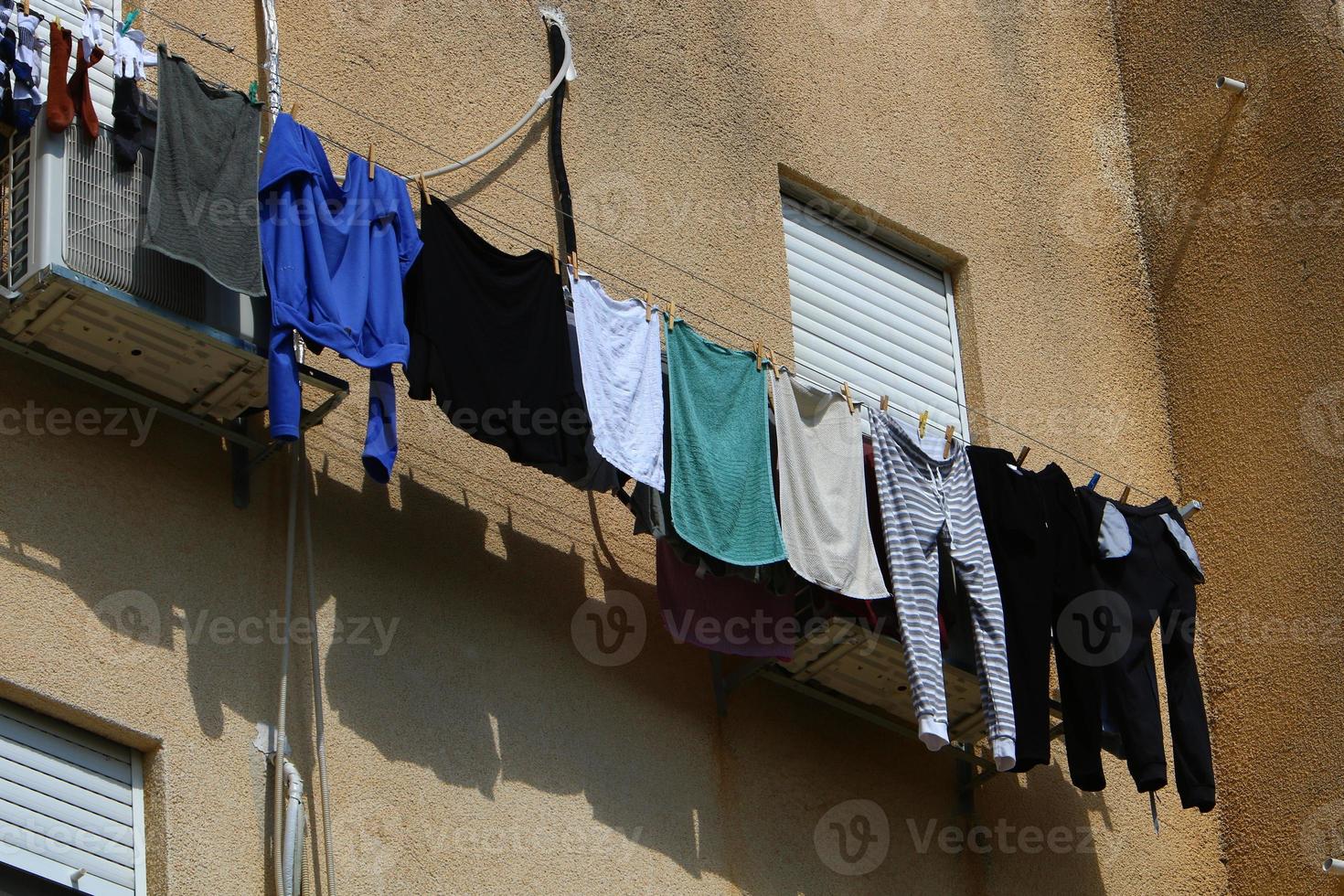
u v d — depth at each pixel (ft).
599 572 31.86
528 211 34.27
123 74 27.35
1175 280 43.14
